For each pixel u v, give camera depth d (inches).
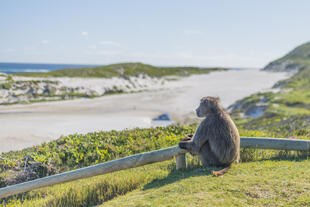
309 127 702.5
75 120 1298.0
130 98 2190.0
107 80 2726.4
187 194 215.9
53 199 278.7
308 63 4820.4
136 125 1229.7
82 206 263.3
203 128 259.1
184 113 1560.0
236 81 3858.3
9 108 1604.3
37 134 1004.6
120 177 299.1
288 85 2640.3
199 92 2684.5
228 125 259.6
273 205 187.6
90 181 324.5
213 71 5748.0
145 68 4284.0
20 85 2025.1
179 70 5128.0
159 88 2977.4
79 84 2388.0
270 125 956.6
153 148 452.1
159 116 1478.8
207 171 265.6
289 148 319.6
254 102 1748.3
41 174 410.9
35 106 1704.0
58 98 2012.8
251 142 329.1
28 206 276.5
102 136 521.3
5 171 414.3
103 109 1676.9
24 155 475.8
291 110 1369.3
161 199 211.3
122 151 451.8
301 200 189.6
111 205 217.2
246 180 234.2
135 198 223.8
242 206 188.5
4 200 322.0
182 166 303.3
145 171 328.2
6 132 1010.1
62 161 442.0
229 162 269.0
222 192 213.8
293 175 239.0
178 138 479.2
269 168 267.0
